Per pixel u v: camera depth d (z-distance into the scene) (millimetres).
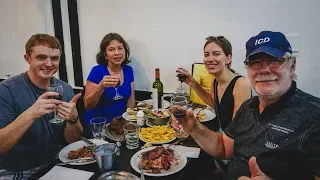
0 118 1531
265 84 1244
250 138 1332
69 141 1848
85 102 2305
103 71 2426
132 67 2885
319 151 1087
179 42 2646
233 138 1475
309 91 2309
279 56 1191
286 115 1216
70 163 1442
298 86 2332
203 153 1947
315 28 2176
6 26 3262
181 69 2254
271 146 1222
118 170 1396
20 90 1627
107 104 2387
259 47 1241
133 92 2637
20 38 3244
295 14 2211
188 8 2531
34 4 3062
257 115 1351
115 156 1389
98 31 2900
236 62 2500
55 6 2973
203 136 1532
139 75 2883
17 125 1368
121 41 2404
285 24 2262
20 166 1679
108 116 2385
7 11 3203
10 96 1591
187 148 1622
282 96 1246
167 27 2648
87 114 2447
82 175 1344
